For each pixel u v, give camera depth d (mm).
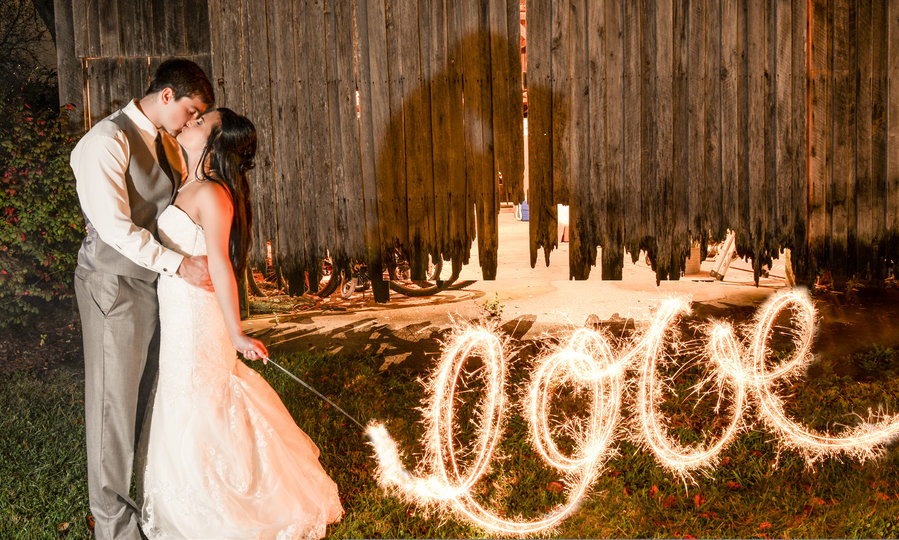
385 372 5969
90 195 2973
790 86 6371
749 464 4105
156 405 3213
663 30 6285
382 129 6402
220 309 3232
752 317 7457
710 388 5344
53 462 4223
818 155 6469
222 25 6324
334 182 6473
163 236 3184
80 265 3168
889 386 5309
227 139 3203
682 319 7473
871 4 6316
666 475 4016
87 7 6387
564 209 13984
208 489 3121
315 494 3352
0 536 3451
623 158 6422
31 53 10656
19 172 6035
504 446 4391
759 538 3420
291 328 7480
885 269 6656
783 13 6289
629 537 3461
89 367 3135
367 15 6281
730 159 6438
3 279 6027
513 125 6402
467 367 6031
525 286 9516
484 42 6309
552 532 3504
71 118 6449
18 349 6453
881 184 6543
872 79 6410
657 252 6508
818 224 6551
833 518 3564
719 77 6355
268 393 3410
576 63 6324
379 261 6562
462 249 6539
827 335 6719
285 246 6555
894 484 3889
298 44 6328
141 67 6438
